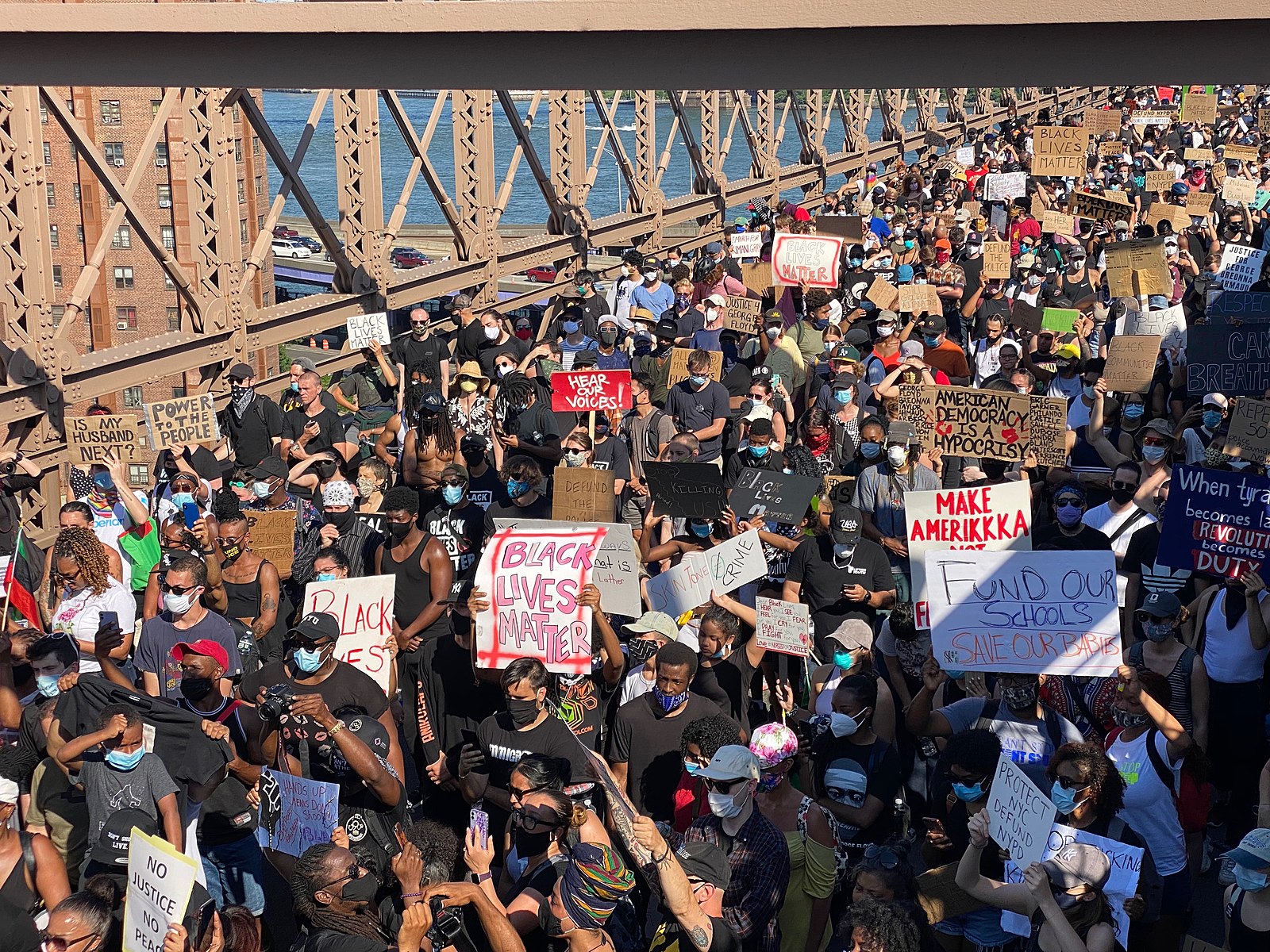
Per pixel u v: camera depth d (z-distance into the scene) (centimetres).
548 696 662
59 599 872
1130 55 349
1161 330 1327
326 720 568
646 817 470
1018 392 1059
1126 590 830
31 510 1171
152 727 606
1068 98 5059
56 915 487
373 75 409
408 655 772
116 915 529
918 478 923
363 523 862
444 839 514
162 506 965
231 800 629
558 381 1136
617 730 627
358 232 1584
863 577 784
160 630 695
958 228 2198
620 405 1131
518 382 1154
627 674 712
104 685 614
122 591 774
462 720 688
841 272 1820
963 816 548
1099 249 1962
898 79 371
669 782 614
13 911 527
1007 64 361
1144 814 571
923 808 675
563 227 2014
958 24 345
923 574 726
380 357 1407
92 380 1229
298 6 392
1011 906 487
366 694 626
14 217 1142
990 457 1004
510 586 670
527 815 518
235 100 1389
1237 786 707
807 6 357
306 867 477
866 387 1251
